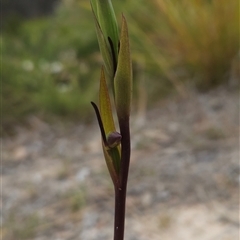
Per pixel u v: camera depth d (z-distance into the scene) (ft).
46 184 3.55
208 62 4.81
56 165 3.93
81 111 5.02
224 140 3.65
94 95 5.28
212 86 4.86
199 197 2.97
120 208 0.93
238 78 4.78
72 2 6.39
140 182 3.27
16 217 3.12
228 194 2.95
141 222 2.81
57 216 3.07
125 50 0.91
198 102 4.50
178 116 4.33
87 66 5.89
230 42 4.77
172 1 4.93
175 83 4.86
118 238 0.93
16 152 4.39
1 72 5.23
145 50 5.12
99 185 3.35
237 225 2.64
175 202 2.97
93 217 3.00
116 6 5.51
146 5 5.24
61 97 5.03
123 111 0.92
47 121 4.97
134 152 3.78
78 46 6.22
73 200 3.17
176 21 4.87
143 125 4.31
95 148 4.17
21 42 6.82
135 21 5.24
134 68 5.31
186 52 4.88
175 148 3.70
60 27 6.92
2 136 4.84
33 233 2.92
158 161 3.53
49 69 5.69
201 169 3.29
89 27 6.38
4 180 3.77
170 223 2.75
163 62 4.96
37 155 4.26
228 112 4.11
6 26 8.18
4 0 13.87
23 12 13.99
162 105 4.75
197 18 4.81
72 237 2.81
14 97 5.08
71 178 3.59
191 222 2.73
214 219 2.72
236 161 3.29
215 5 4.75
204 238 2.56
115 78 0.92
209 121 4.02
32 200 3.34
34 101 5.09
